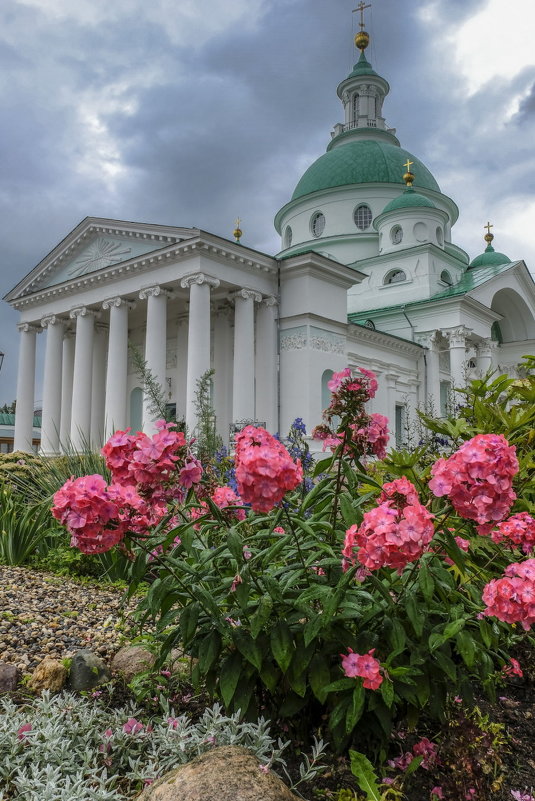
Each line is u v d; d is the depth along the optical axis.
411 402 35.19
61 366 31.02
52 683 4.24
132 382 33.28
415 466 5.07
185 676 4.17
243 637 3.18
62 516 2.79
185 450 3.01
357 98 52.44
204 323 23.16
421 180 46.19
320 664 3.14
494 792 3.04
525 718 3.88
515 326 44.97
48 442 29.67
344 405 3.45
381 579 3.17
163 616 3.34
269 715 3.62
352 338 31.92
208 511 3.58
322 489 3.45
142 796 2.72
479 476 2.60
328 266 25.84
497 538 3.20
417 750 3.22
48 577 7.98
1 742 3.16
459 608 3.17
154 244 25.53
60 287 29.20
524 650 4.38
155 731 3.40
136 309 31.48
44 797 2.76
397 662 3.21
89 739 3.36
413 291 38.28
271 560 3.50
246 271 25.03
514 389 5.82
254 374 25.09
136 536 3.04
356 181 44.78
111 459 2.90
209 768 2.70
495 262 45.22
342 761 3.28
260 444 2.91
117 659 4.64
